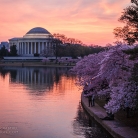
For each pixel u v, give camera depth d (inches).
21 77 3865.7
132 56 1028.5
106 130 1123.9
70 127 1177.4
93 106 1518.2
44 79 3587.6
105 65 1133.7
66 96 2068.2
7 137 1029.2
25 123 1225.4
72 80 3472.0
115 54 1119.6
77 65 1929.1
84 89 1736.0
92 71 1739.7
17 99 1883.6
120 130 1044.5
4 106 1611.7
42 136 1048.8
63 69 5900.6
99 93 1331.2
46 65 7253.9
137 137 954.7
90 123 1250.6
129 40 1255.5
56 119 1312.7
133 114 1296.8
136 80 928.9
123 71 1137.4
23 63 7647.6
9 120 1273.4
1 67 6697.8
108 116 1212.5
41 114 1409.9
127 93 1006.4
